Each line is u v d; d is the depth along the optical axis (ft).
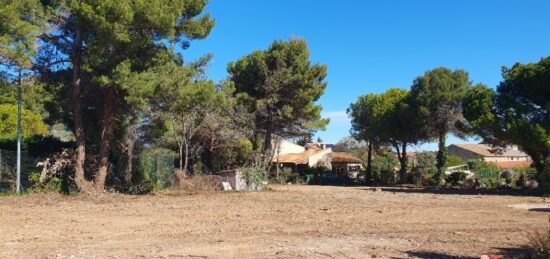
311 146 284.00
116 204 69.82
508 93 114.42
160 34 80.59
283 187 124.88
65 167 85.66
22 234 42.34
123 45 78.79
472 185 134.00
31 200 71.67
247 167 111.34
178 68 82.79
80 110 83.66
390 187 135.33
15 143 95.04
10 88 84.28
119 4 73.41
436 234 43.39
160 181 98.17
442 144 148.77
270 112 140.15
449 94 142.10
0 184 84.38
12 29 70.64
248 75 140.67
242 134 125.70
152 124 104.53
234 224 49.39
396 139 161.27
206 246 36.68
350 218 54.95
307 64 141.59
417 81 150.82
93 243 38.01
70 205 67.82
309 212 60.90
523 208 67.77
